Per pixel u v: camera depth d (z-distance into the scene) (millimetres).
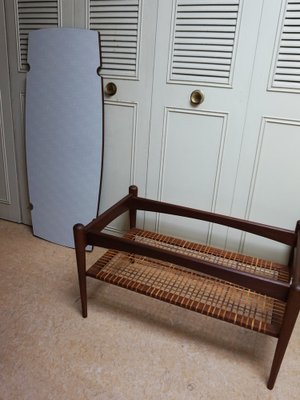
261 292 1191
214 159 1784
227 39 1559
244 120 1653
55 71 1865
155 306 1676
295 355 1420
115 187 2084
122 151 1979
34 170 2117
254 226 1584
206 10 1548
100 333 1493
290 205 1721
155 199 2008
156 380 1283
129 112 1877
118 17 1715
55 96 1906
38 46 1865
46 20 1858
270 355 1419
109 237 1386
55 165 2037
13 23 1921
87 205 2049
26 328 1497
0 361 1328
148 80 1773
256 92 1586
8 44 1981
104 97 1897
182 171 1880
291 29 1440
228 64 1594
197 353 1415
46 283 1810
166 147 1863
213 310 1310
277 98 1559
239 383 1288
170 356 1394
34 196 2184
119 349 1414
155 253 1328
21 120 2141
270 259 1854
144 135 1890
